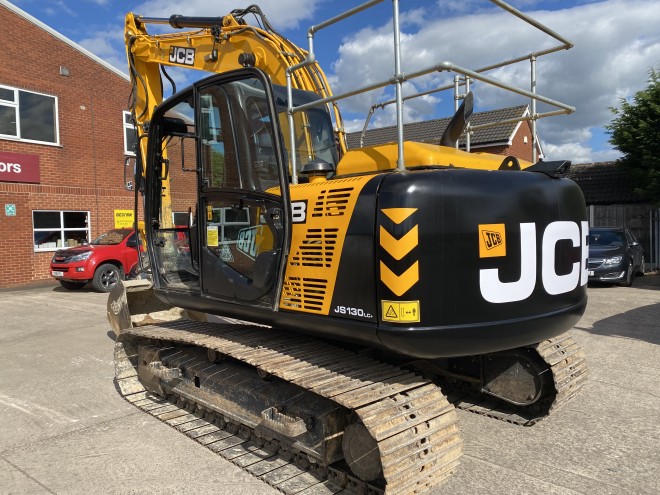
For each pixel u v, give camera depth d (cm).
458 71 291
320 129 466
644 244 1560
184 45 583
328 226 308
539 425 411
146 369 484
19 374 575
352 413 310
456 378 466
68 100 1482
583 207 366
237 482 330
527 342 322
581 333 716
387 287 279
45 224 1452
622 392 482
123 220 1619
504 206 305
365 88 310
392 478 266
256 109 355
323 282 311
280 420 322
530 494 311
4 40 1344
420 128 1889
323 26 337
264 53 515
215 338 404
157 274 471
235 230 370
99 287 1226
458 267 288
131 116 613
